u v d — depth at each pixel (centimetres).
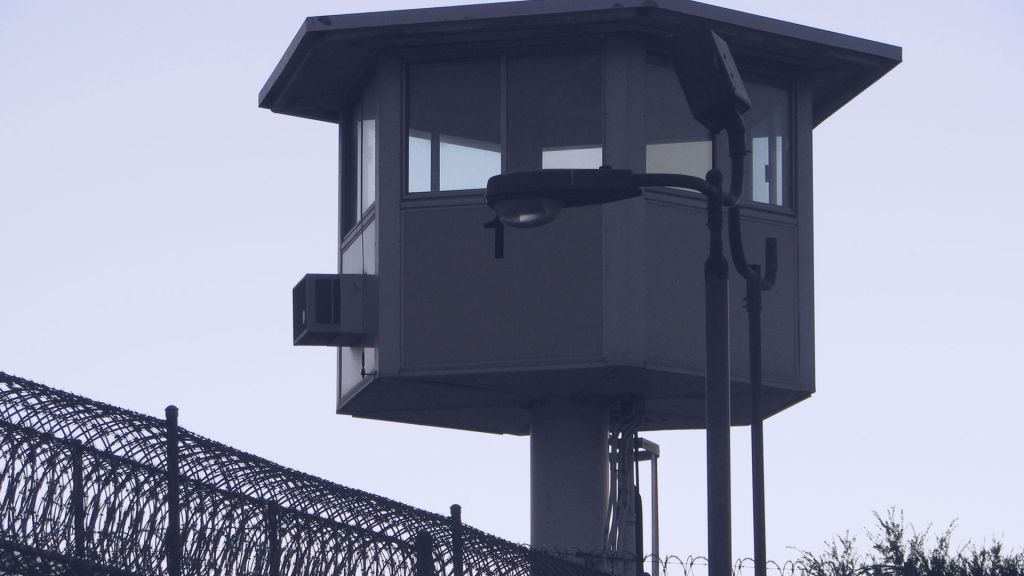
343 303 7856
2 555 3288
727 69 4769
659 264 7625
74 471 3425
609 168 4641
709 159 7806
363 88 8244
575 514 8112
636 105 7669
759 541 5972
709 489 4547
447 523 4653
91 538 3428
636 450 8200
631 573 7981
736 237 4962
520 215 4616
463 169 7775
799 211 8044
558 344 7562
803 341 7944
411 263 7744
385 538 4297
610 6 7500
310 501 4166
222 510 3762
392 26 7656
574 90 7731
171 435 3694
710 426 4578
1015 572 10031
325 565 4047
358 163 8281
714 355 4609
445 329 7675
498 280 7662
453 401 8331
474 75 7825
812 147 8119
